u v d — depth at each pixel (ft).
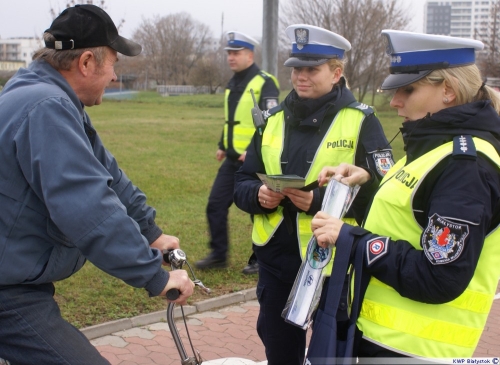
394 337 7.20
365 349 7.45
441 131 7.19
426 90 7.37
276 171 10.80
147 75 219.00
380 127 10.61
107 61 8.16
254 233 11.03
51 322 7.78
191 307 16.38
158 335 14.90
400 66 7.44
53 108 7.42
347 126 10.55
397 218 7.30
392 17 89.97
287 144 10.84
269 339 10.78
